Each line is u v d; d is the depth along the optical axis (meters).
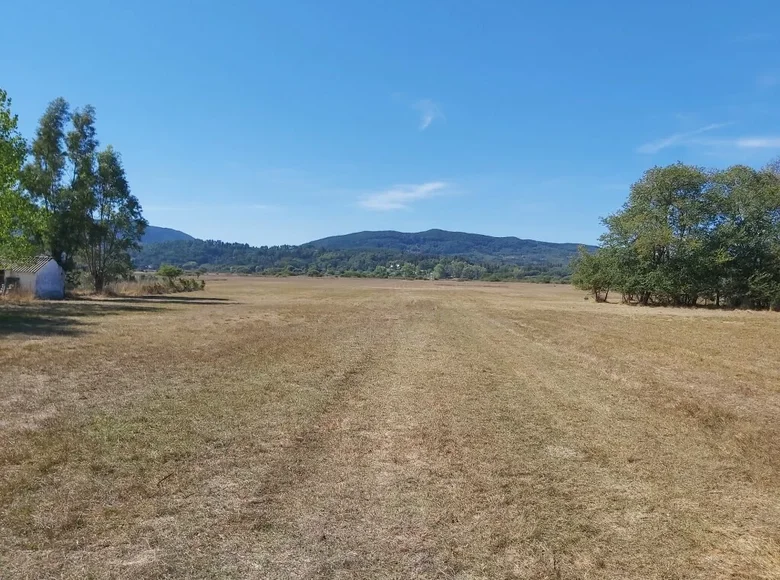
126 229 41.72
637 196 45.25
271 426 6.95
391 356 13.31
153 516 4.33
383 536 4.13
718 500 5.05
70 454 5.65
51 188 37.88
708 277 41.75
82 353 12.01
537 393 9.51
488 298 49.53
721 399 9.48
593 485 5.32
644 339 18.75
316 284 83.31
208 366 10.93
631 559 3.92
